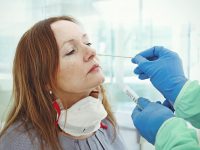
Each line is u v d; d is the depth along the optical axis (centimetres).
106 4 153
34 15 159
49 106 75
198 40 129
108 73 153
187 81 68
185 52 132
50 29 74
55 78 73
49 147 72
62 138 75
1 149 74
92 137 81
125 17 149
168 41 139
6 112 91
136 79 149
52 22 76
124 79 151
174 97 68
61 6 163
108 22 154
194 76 130
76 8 162
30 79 78
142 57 77
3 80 151
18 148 71
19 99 81
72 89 73
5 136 75
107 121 94
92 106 75
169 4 135
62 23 75
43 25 76
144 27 145
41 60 74
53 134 74
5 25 155
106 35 156
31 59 76
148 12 142
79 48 73
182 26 133
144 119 65
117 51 153
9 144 73
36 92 77
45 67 74
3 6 154
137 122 67
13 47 153
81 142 78
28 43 77
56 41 72
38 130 74
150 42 145
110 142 89
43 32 74
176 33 135
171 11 135
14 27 156
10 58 152
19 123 76
